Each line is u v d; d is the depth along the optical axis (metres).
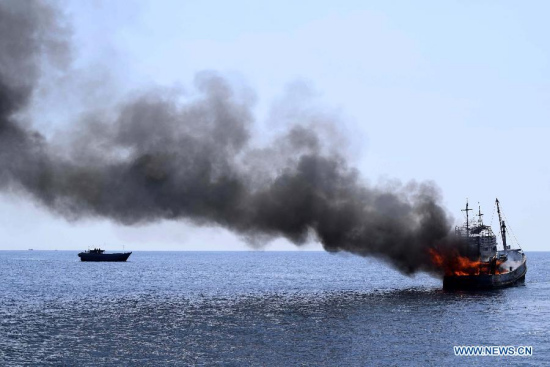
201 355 100.12
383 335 119.06
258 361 95.62
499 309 158.62
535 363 94.44
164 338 116.12
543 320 137.88
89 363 94.25
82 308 169.25
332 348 105.88
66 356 99.12
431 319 140.88
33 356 99.00
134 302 188.12
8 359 96.56
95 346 107.62
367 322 137.12
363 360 96.31
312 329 127.38
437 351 103.25
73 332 123.00
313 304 179.50
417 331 123.69
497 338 115.25
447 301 180.00
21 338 115.25
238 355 100.00
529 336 117.31
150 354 100.81
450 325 131.50
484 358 97.69
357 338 115.88
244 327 130.62
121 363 94.25
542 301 176.38
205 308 169.88
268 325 133.62
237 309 166.75
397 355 100.06
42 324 134.12
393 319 141.75
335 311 159.50
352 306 171.38
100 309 166.88
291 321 140.00
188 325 133.88
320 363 94.25
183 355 100.12
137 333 122.00
